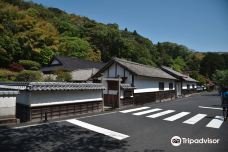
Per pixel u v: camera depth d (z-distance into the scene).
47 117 11.65
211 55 77.81
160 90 26.86
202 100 27.50
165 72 31.83
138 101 20.92
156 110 16.38
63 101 12.58
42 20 54.81
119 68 21.20
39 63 35.88
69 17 72.94
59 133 8.62
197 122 11.55
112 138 8.12
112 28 72.25
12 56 33.84
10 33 37.78
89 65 32.78
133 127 10.02
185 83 40.78
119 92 17.78
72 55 41.69
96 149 6.84
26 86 10.93
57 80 23.81
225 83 45.97
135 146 7.22
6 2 56.78
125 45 53.25
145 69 23.95
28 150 6.57
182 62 79.88
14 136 7.96
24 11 54.59
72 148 6.88
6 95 9.95
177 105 20.61
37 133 8.49
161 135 8.66
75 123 10.64
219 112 15.77
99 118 12.25
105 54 52.03
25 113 11.09
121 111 15.52
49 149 6.71
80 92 13.76
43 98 11.48
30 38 39.41
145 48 64.19
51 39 43.12
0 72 27.23
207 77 69.88
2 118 9.85
